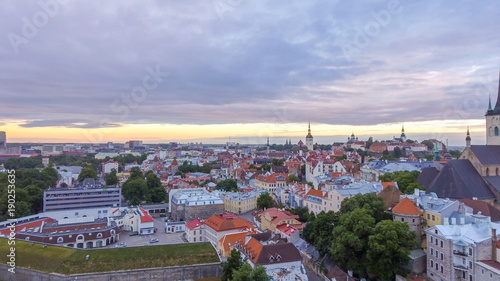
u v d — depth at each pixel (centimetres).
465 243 9006
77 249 12444
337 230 11200
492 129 17512
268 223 16200
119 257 11925
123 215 18712
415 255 10556
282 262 10469
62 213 19112
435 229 9931
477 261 8738
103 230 15250
